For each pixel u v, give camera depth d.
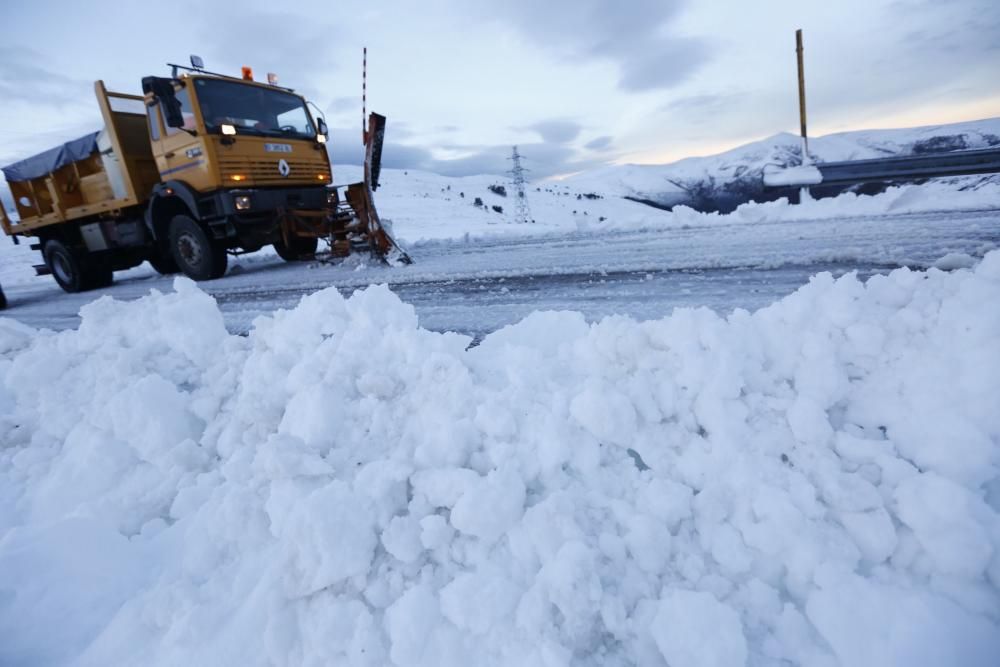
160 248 7.93
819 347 1.37
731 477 1.17
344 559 1.05
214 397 2.01
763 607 0.95
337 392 1.65
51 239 8.74
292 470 1.29
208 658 1.04
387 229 6.88
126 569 1.33
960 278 1.49
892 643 0.84
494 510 1.10
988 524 0.94
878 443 1.15
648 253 4.88
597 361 1.59
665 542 1.07
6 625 1.20
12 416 2.28
